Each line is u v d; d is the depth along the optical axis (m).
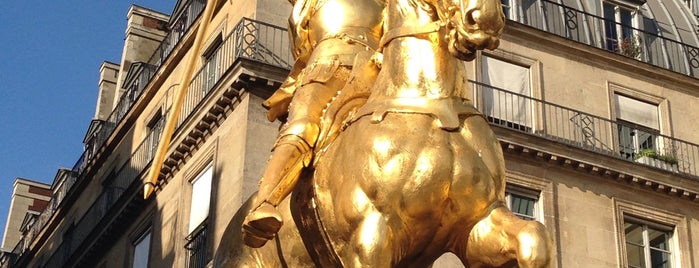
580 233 20.92
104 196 25.91
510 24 22.84
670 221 22.09
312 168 4.59
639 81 23.98
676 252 21.92
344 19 5.02
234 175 18.88
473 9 4.12
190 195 20.88
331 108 4.67
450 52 4.30
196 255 19.80
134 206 23.42
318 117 4.70
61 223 29.70
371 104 4.51
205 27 5.39
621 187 21.94
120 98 29.36
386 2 5.06
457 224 4.30
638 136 23.44
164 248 21.27
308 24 5.16
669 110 24.02
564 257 20.48
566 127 22.30
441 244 4.39
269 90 19.58
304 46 5.15
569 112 22.45
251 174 18.59
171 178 21.92
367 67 4.78
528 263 3.92
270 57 20.00
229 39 20.77
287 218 4.72
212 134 20.44
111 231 24.47
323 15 5.08
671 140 23.55
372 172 4.27
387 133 4.32
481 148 4.38
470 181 4.26
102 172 27.20
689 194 22.48
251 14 20.73
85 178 28.02
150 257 21.95
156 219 22.12
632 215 21.78
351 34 4.96
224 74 19.88
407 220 4.25
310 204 4.52
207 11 5.42
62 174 35.31
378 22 5.07
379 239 4.18
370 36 5.00
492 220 4.23
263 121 19.23
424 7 4.56
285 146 4.56
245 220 4.36
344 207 4.32
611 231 21.28
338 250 4.40
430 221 4.28
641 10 25.72
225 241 5.05
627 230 21.66
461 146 4.32
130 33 30.98
